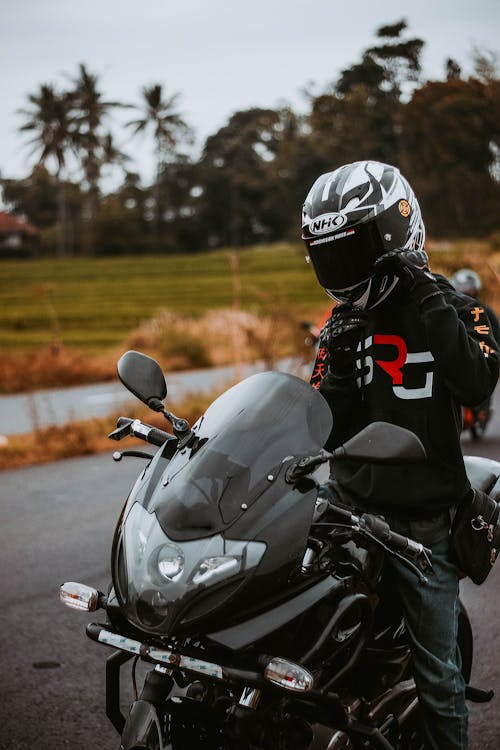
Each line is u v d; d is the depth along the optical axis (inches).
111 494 325.1
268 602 96.3
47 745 149.6
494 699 162.9
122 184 4741.6
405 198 114.7
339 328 117.6
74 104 4104.3
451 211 1670.8
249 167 4421.8
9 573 236.1
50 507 307.4
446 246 1006.4
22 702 165.5
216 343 872.9
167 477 103.0
